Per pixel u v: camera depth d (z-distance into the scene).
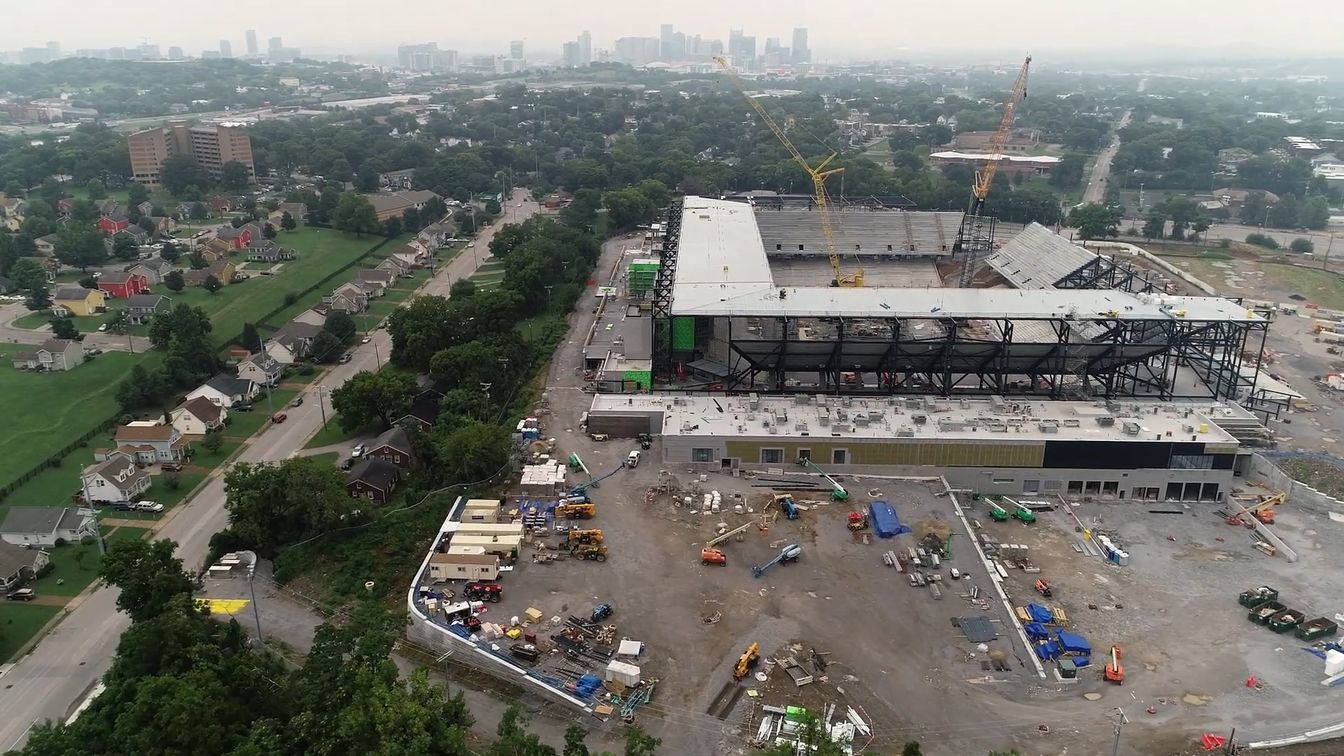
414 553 120.50
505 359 177.75
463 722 81.31
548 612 104.50
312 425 165.25
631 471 139.50
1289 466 142.38
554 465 138.38
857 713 89.25
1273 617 105.56
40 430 158.62
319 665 87.06
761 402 154.25
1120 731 86.62
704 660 96.69
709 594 108.38
